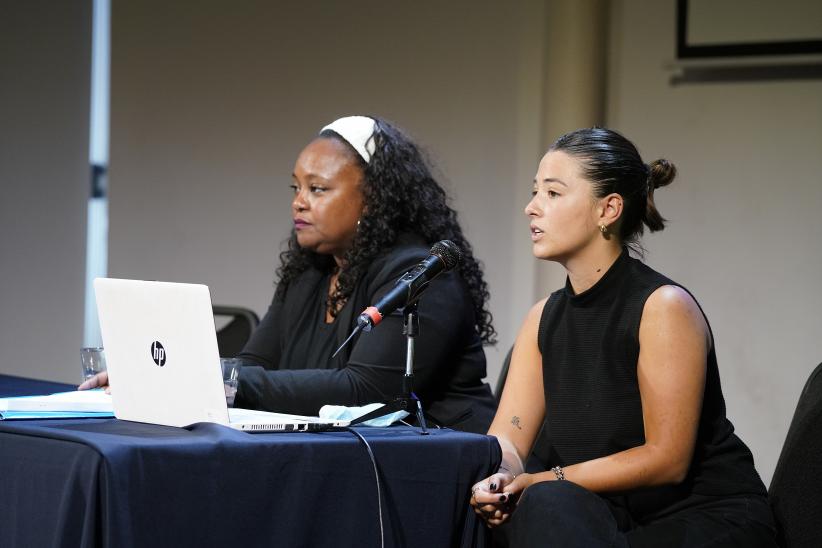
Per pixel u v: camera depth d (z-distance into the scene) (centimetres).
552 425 286
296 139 697
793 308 567
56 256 766
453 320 332
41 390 350
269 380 316
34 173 772
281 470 218
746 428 576
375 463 231
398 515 236
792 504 275
